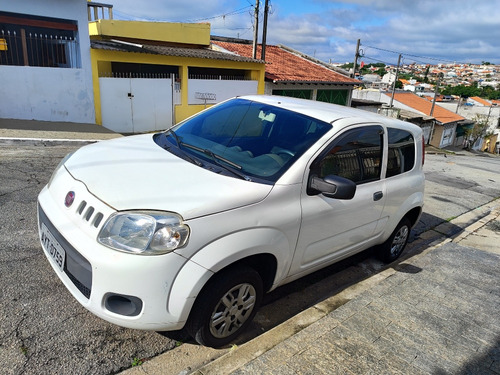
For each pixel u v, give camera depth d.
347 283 3.97
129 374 2.40
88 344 2.56
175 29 15.88
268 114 3.46
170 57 12.88
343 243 3.41
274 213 2.63
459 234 5.79
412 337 2.89
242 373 2.35
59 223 2.45
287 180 2.77
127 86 11.89
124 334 2.71
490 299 3.61
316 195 2.95
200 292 2.39
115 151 3.13
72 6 10.23
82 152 3.19
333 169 3.13
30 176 5.59
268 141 3.16
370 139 3.52
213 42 20.67
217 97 14.78
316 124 3.24
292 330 2.87
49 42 10.34
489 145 47.47
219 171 2.80
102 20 13.88
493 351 2.84
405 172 4.05
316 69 23.22
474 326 3.14
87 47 10.79
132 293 2.18
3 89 9.66
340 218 3.19
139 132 12.59
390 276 3.88
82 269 2.27
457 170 11.86
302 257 3.00
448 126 36.47
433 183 9.23
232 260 2.39
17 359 2.35
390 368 2.54
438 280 3.89
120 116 12.01
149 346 2.64
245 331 2.99
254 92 16.39
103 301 2.22
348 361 2.56
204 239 2.29
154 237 2.19
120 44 12.24
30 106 10.18
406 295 3.51
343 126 3.23
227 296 2.52
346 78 23.09
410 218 4.47
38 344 2.49
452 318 3.22
